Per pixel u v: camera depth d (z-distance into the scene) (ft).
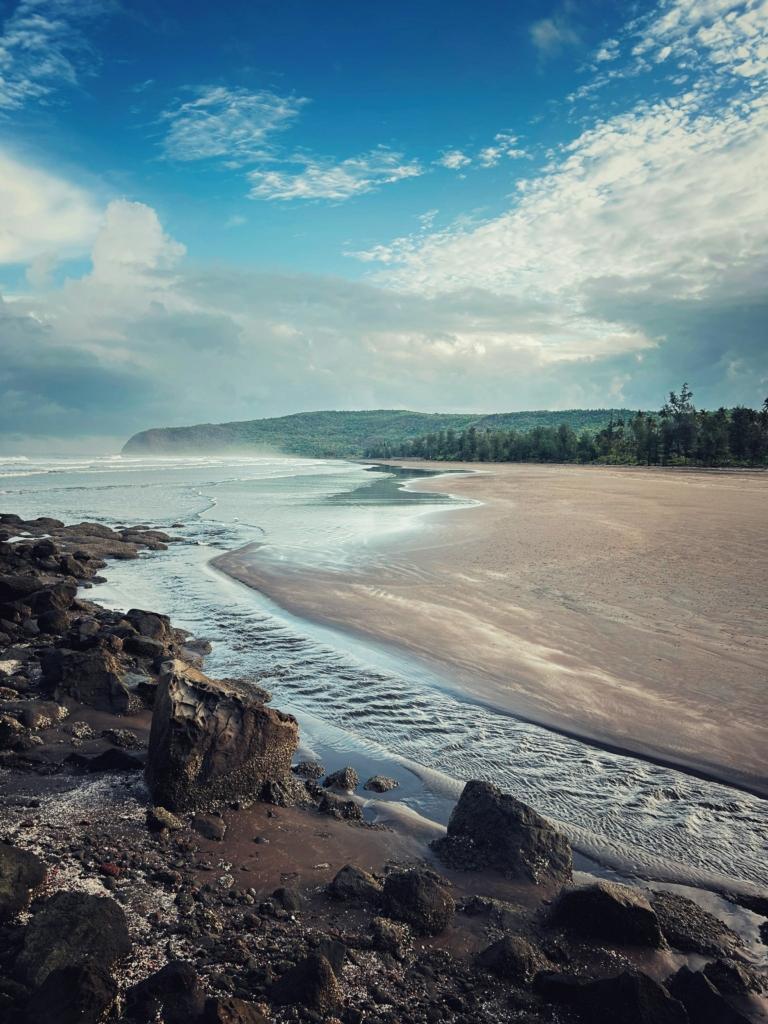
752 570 59.88
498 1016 13.00
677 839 20.93
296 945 14.64
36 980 12.14
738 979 14.20
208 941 14.46
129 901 15.70
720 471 313.73
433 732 28.91
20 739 25.13
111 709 29.81
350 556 70.13
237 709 22.13
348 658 38.52
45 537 81.92
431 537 82.64
